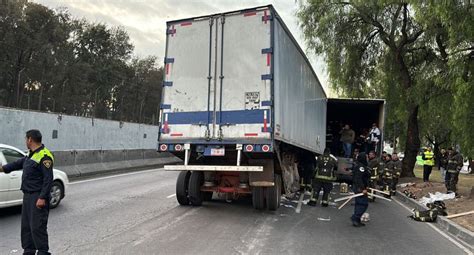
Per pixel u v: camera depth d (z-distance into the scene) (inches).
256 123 335.0
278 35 352.2
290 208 410.0
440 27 642.2
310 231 306.5
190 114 358.0
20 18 1802.4
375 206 479.2
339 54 798.5
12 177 315.9
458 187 681.0
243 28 346.9
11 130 581.3
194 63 361.4
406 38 746.8
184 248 243.3
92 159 678.5
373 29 787.4
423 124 879.1
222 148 344.5
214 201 426.6
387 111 803.4
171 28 372.5
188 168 347.6
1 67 1768.0
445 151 777.6
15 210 343.3
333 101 705.0
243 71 343.6
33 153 210.8
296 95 426.0
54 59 2011.6
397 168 600.7
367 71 831.7
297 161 538.3
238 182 389.7
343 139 707.4
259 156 354.6
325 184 438.3
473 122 525.3
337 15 772.0
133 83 2726.4
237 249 245.0
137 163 829.2
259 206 379.6
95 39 2469.2
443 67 664.4
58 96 2107.5
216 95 350.3
